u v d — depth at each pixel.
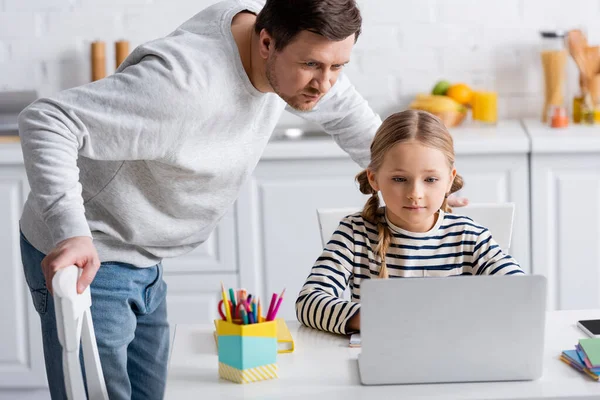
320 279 2.04
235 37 1.94
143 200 2.09
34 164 1.76
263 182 3.56
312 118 2.39
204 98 1.86
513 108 4.01
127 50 3.89
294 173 3.55
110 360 2.15
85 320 1.78
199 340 1.95
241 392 1.65
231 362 1.70
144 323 2.34
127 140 1.84
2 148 3.50
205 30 1.96
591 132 3.57
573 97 3.87
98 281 2.12
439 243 2.07
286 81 1.84
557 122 3.71
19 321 3.60
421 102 3.85
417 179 1.97
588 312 2.06
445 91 3.91
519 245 3.55
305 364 1.78
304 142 3.56
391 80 4.00
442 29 3.96
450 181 2.09
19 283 3.58
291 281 3.62
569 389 1.63
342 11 1.76
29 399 3.69
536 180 3.50
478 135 3.59
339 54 1.81
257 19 1.87
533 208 3.52
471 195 3.53
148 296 2.25
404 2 3.95
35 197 1.77
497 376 1.68
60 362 2.13
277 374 1.73
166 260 3.62
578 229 3.53
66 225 1.72
